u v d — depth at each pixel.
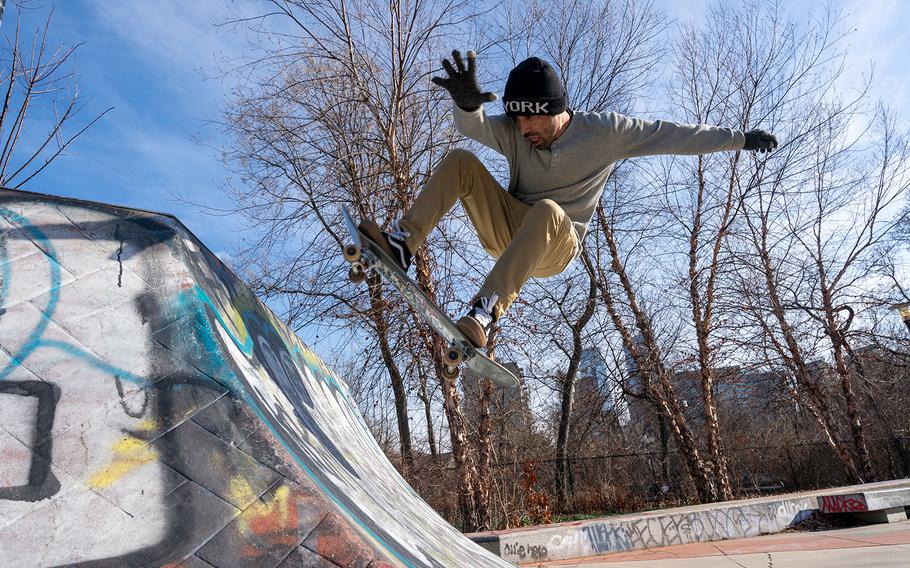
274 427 2.08
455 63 2.91
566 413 17.73
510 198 3.25
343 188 12.33
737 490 16.88
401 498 3.49
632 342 15.78
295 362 3.66
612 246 15.78
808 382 16.59
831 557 5.09
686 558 6.30
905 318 15.55
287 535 1.67
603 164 3.20
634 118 3.17
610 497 16.52
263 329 3.24
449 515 13.69
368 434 5.05
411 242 2.99
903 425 19.73
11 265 1.98
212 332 2.04
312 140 12.53
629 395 16.97
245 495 1.71
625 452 18.52
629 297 15.62
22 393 1.75
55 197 2.20
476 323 2.84
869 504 9.25
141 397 1.82
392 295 11.81
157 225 2.28
